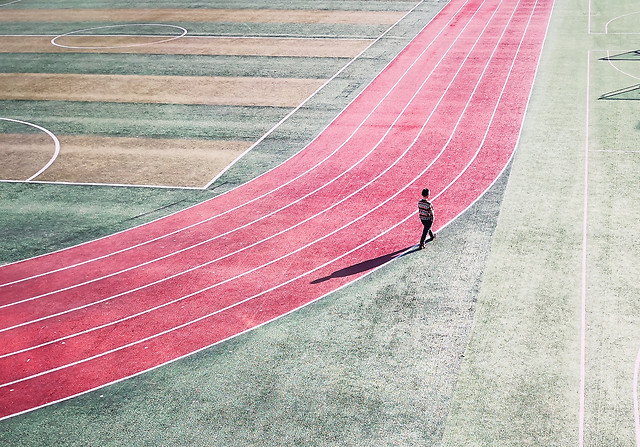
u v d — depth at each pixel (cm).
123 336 1772
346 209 2342
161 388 1580
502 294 1823
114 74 3944
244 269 2031
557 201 2280
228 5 5422
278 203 2412
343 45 4284
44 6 5666
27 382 1631
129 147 2972
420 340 1673
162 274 2033
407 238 2138
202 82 3738
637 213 2170
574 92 3281
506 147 2728
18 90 3759
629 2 4916
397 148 2794
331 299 1859
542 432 1373
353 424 1434
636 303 1745
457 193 2394
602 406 1430
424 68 3775
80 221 2378
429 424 1416
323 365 1614
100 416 1509
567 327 1675
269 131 3048
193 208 2417
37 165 2844
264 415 1477
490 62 3809
